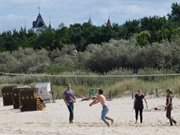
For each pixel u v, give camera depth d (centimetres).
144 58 14362
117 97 9919
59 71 15112
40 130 4703
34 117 6556
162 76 11862
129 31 19025
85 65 15500
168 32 16550
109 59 15062
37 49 18788
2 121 6053
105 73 13888
